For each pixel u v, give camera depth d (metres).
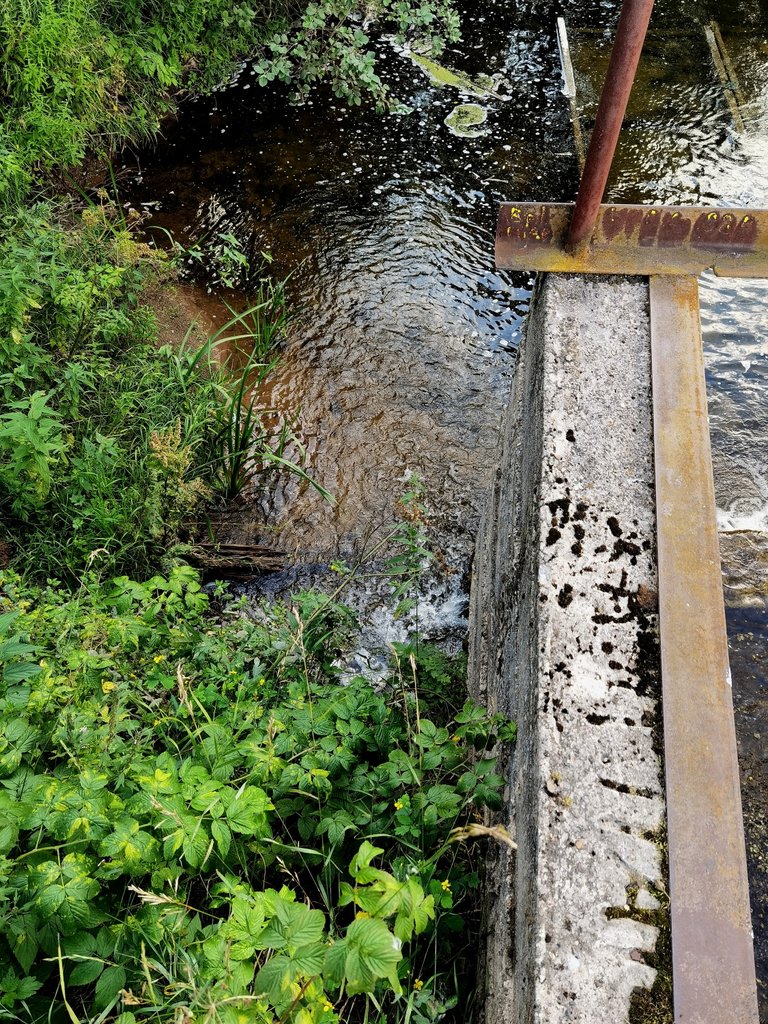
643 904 1.34
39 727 1.96
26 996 1.51
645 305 2.05
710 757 1.46
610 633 1.61
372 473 3.98
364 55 5.96
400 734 2.08
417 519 3.81
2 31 4.40
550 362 1.97
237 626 2.94
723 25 6.28
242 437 3.72
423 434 4.14
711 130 5.47
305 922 1.36
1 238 3.96
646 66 5.94
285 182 5.46
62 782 1.73
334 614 3.00
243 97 6.03
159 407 3.69
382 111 5.91
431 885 1.64
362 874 1.36
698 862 1.36
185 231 5.14
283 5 6.23
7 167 4.09
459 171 5.52
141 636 2.48
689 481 1.76
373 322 4.65
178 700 2.32
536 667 1.59
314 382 4.36
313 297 4.79
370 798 1.95
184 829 1.57
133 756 1.92
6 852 1.61
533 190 5.37
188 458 3.46
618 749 1.49
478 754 2.10
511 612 2.02
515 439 2.46
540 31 6.55
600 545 1.71
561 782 1.46
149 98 5.47
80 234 4.36
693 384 1.90
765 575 2.49
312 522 3.80
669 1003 1.25
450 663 3.09
